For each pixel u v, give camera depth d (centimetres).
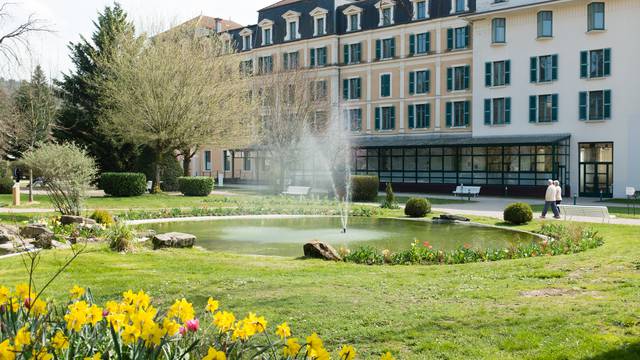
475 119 4234
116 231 1444
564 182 3812
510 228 1939
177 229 1938
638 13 3547
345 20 5103
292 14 5334
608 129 3666
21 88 3722
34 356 308
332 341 624
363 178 3331
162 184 3912
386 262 1259
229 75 3728
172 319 378
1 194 3462
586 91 3738
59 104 4012
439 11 4525
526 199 3591
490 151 4144
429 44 4588
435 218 2256
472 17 4156
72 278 985
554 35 3856
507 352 580
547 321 671
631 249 1348
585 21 3731
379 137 4894
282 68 4659
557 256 1257
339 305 764
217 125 3459
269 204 2817
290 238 1706
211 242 1619
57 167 1889
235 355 369
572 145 3806
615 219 2192
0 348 304
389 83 4834
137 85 3306
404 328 660
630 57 3581
